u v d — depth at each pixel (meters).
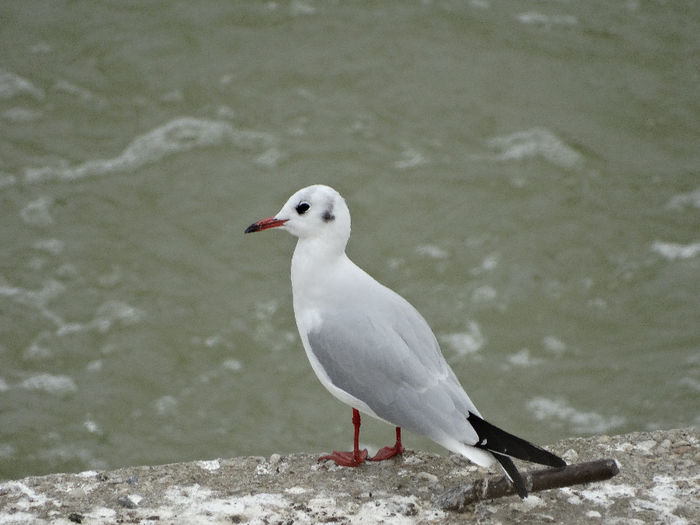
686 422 14.23
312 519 7.05
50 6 22.52
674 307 16.22
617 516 7.09
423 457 8.06
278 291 16.58
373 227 17.72
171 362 15.43
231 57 21.25
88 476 7.71
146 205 18.00
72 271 16.80
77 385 15.00
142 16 22.25
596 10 22.81
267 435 14.18
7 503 7.30
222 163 18.86
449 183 18.52
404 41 21.73
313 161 18.92
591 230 17.66
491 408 14.63
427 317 16.17
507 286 16.64
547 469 6.94
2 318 15.95
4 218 17.66
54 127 19.56
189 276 16.78
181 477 7.72
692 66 21.22
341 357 7.57
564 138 19.47
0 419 14.40
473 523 7.02
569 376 15.14
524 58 21.36
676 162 19.02
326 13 22.44
